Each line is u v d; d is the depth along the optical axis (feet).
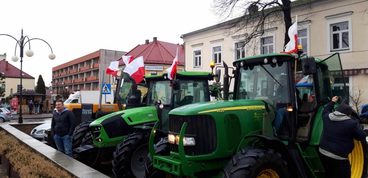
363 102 62.54
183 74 30.01
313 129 20.93
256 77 22.03
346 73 65.87
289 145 19.60
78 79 277.64
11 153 29.14
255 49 77.87
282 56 20.66
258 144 19.12
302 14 73.67
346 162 19.69
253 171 16.98
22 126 55.93
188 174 18.49
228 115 19.10
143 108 31.30
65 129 32.58
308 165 19.57
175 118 19.86
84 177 20.11
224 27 90.74
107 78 121.90
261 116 20.04
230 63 89.15
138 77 34.37
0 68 258.98
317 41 70.95
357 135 19.34
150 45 145.48
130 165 27.12
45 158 26.76
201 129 18.65
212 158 18.47
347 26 66.64
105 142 30.32
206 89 31.40
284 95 20.56
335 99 20.71
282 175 18.06
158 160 20.22
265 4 67.36
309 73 19.53
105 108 41.16
